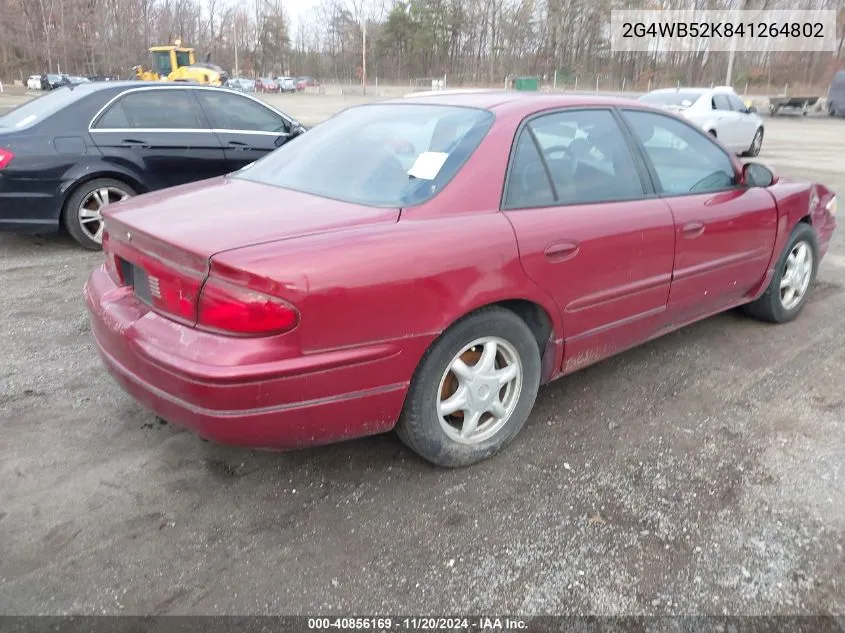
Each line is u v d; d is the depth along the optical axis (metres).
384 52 74.25
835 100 33.28
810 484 2.96
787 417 3.53
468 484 2.93
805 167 13.30
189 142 6.73
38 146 6.00
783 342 4.51
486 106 3.21
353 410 2.58
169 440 3.22
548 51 66.44
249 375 2.30
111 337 2.69
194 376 2.31
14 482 2.88
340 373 2.48
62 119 6.17
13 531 2.59
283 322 2.32
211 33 86.38
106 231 2.96
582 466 3.07
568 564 2.48
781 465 3.10
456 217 2.78
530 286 2.92
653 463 3.10
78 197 6.28
